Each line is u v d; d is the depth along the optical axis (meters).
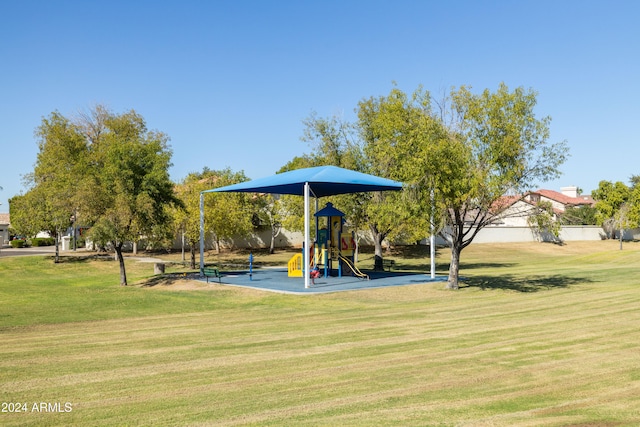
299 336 13.42
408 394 8.28
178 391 8.67
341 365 10.25
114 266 40.47
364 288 23.28
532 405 7.65
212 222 37.97
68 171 42.62
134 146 27.38
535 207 22.23
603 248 64.50
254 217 56.66
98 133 51.22
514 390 8.42
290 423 7.04
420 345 12.02
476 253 56.00
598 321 14.84
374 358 10.79
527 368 9.79
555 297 20.34
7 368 10.35
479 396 8.12
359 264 42.47
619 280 26.30
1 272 37.81
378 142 30.50
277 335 13.63
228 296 22.22
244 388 8.79
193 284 26.12
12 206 45.84
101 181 27.31
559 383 8.79
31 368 10.34
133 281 29.45
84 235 27.31
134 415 7.49
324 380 9.20
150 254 50.66
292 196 41.31
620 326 14.02
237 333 14.08
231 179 49.12
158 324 16.03
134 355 11.48
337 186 27.00
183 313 18.44
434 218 21.25
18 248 68.56
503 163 21.17
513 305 18.47
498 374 9.39
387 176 31.05
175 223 36.47
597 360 10.34
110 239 26.05
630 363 10.08
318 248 29.20
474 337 12.87
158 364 10.58
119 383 9.19
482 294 21.70
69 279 34.94
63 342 13.23
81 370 10.15
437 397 8.10
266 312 18.14
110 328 15.42
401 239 52.09
